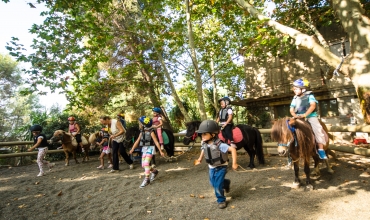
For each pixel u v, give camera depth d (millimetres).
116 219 4273
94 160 10625
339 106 12828
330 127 6828
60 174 7957
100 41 9641
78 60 9414
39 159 7793
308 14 9836
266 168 6711
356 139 10727
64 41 9172
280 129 4645
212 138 4352
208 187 5531
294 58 14258
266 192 4891
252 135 6883
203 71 15445
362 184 4809
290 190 4875
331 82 13008
